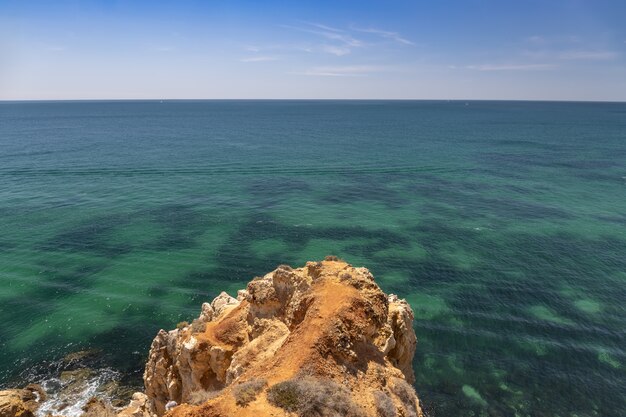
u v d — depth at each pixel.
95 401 27.78
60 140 153.88
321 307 20.28
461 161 120.00
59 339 36.16
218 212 70.69
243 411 15.33
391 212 72.31
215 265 50.81
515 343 36.53
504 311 41.44
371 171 105.12
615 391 31.25
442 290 45.47
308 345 18.22
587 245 57.91
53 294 42.91
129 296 43.03
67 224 63.16
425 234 62.03
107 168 101.88
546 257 53.94
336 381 17.09
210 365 23.67
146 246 55.84
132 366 33.41
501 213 72.12
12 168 98.88
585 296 44.31
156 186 86.81
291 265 51.53
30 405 28.31
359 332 19.38
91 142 149.75
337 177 98.31
